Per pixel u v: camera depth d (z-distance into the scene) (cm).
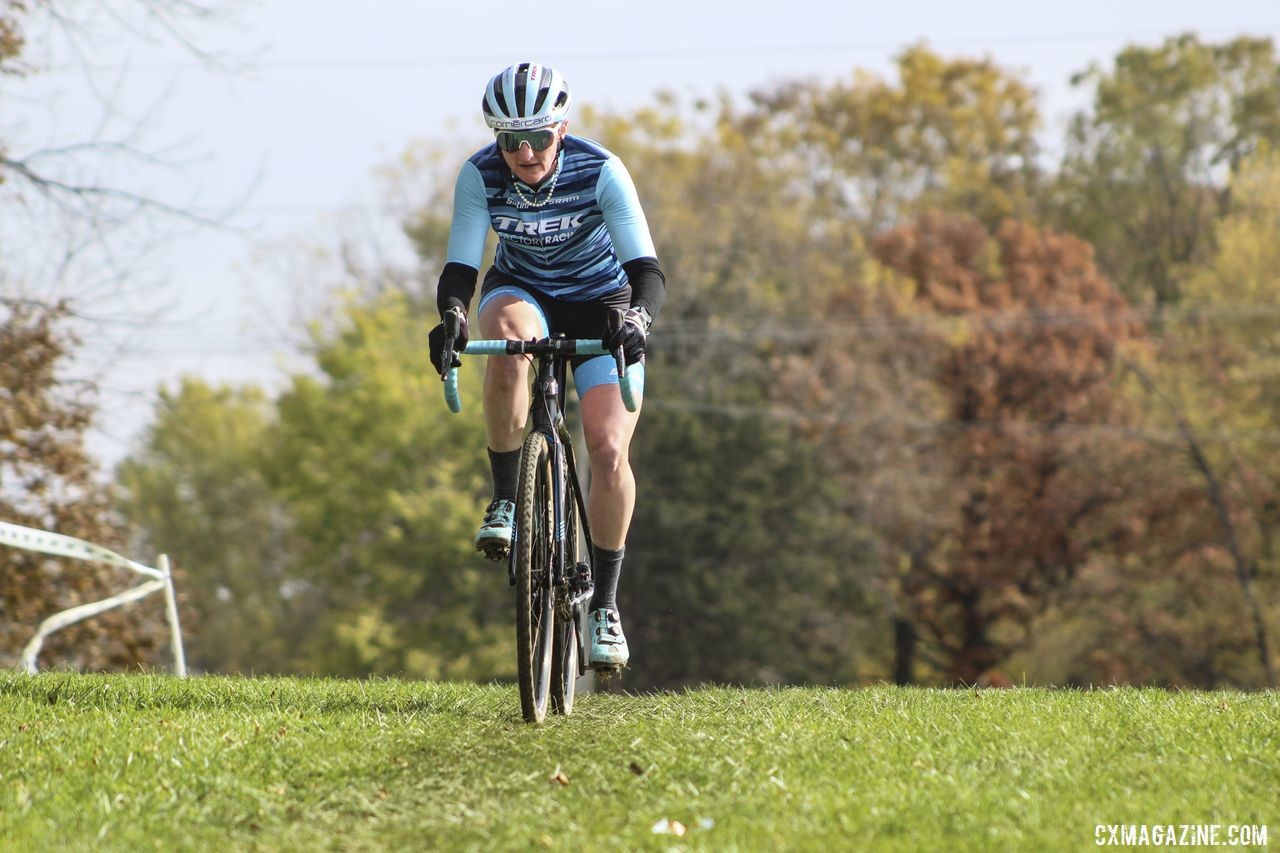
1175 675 11581
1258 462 11900
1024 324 13062
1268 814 1334
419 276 14238
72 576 5950
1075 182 16962
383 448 12038
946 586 12975
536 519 1720
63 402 5788
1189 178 16250
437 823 1357
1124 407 12838
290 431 12550
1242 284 12444
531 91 1705
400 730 1731
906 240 14188
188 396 16125
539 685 1778
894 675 13312
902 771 1495
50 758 1584
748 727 1739
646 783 1466
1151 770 1494
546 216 1794
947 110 16938
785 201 14425
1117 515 12288
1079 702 2089
